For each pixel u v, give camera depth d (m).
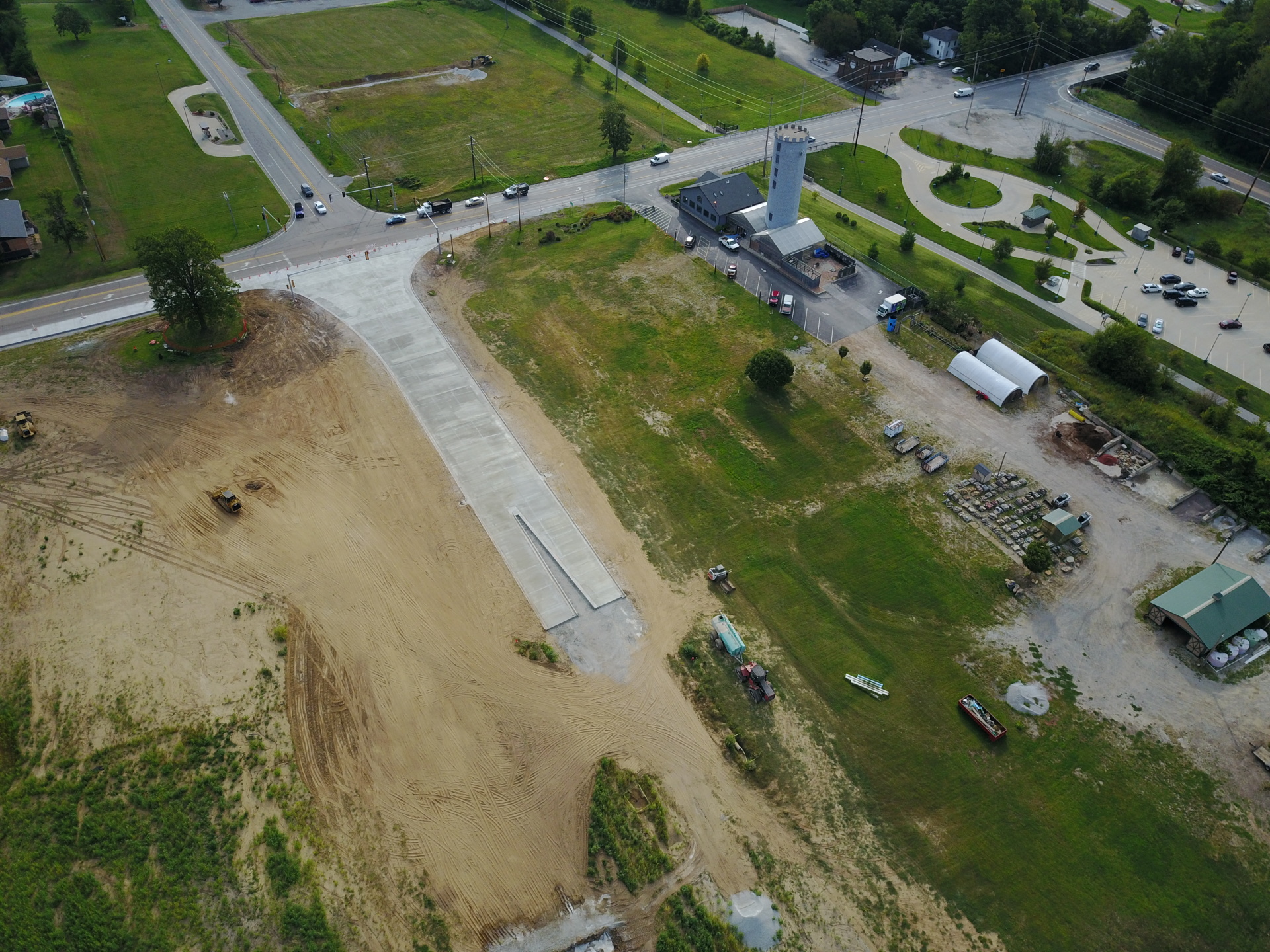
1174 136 157.50
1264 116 148.25
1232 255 123.38
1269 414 97.06
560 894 56.97
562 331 104.19
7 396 91.06
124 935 53.34
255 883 56.09
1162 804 61.97
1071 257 124.88
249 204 126.75
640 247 120.12
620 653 70.56
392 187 132.25
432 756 63.59
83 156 133.75
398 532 79.25
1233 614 71.12
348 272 113.31
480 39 187.62
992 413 94.00
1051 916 56.38
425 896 56.47
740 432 91.00
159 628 70.50
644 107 162.25
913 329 105.81
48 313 103.69
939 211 134.88
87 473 83.19
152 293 93.56
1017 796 62.28
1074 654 71.31
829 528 81.25
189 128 145.25
